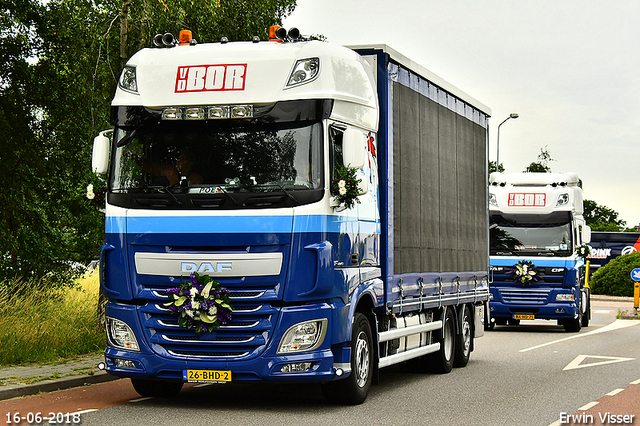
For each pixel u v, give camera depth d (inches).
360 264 406.3
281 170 368.5
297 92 373.4
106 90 670.5
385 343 447.2
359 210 408.2
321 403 410.0
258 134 373.1
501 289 953.5
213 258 365.7
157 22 664.4
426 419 366.0
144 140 383.2
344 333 379.2
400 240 461.4
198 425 339.3
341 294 379.2
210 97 377.4
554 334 933.2
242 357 363.9
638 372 564.1
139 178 380.5
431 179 523.5
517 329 1029.2
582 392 463.8
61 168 777.6
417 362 556.4
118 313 380.2
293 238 362.0
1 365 491.8
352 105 400.2
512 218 957.2
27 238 788.6
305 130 370.9
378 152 441.7
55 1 734.5
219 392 450.0
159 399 416.8
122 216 378.6
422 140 507.2
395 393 454.0
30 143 764.0
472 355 685.9
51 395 413.7
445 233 550.6
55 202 803.4
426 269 506.9
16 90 756.0
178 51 392.8
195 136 377.7
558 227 949.8
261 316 365.7
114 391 437.7
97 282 792.3
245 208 365.1
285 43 390.0
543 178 965.2
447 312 564.4
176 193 372.2
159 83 385.7
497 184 971.9
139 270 375.6
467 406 407.2
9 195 770.8
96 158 390.0
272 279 362.3
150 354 373.1
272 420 355.6
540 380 518.9
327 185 369.4
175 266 369.4
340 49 401.4
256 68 379.2
